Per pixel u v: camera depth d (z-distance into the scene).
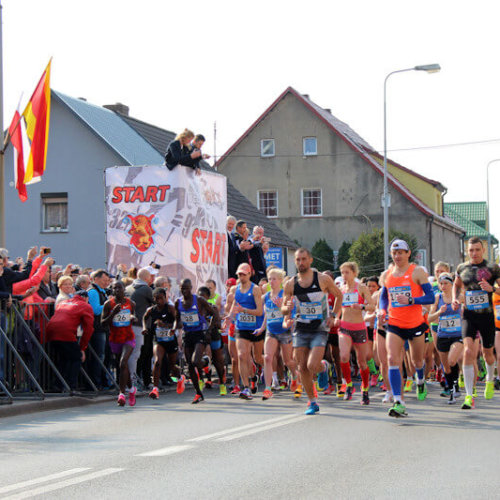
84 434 25.31
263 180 138.12
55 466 19.80
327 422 27.48
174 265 40.78
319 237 136.50
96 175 77.19
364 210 135.00
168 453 21.47
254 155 138.62
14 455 21.42
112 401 35.75
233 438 24.02
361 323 33.50
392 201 133.75
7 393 31.64
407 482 17.78
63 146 78.00
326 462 20.14
